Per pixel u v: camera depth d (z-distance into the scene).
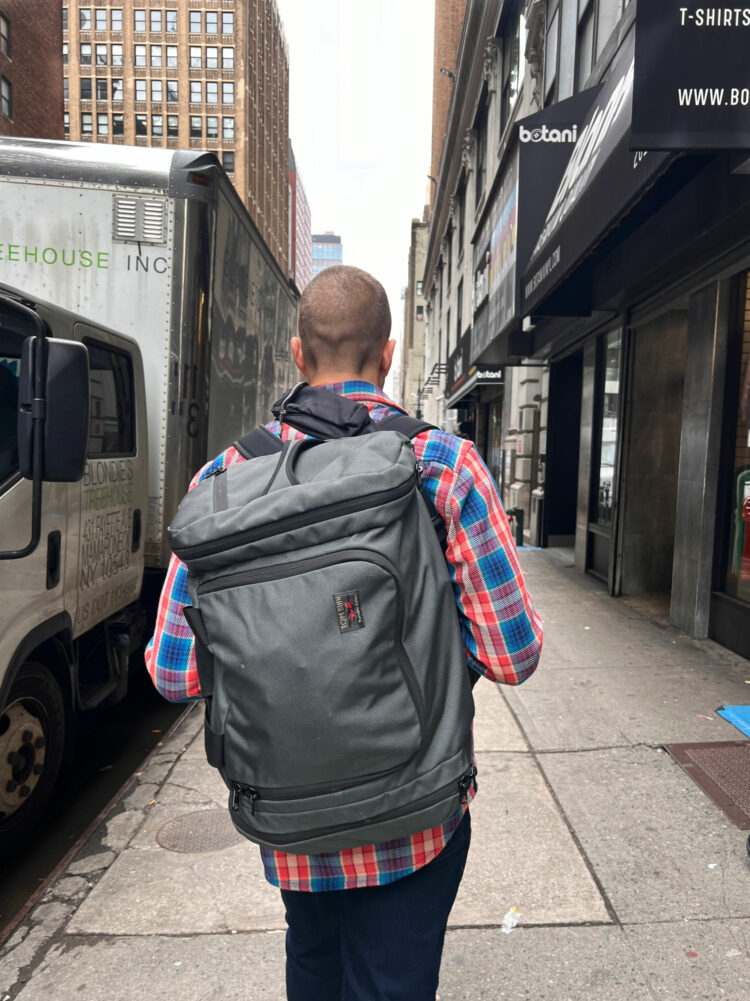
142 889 2.76
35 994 2.24
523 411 14.41
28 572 2.99
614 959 2.31
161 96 68.50
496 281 10.93
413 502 1.12
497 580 1.19
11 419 2.93
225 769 1.11
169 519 4.61
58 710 3.43
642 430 7.88
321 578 1.02
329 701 1.00
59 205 4.42
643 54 3.37
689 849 2.92
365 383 1.37
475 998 2.16
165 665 1.25
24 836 3.21
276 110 85.94
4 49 34.44
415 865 1.21
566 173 6.43
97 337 3.75
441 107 41.00
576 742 4.00
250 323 6.23
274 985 2.25
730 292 5.64
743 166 3.85
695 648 5.84
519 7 13.60
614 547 8.02
